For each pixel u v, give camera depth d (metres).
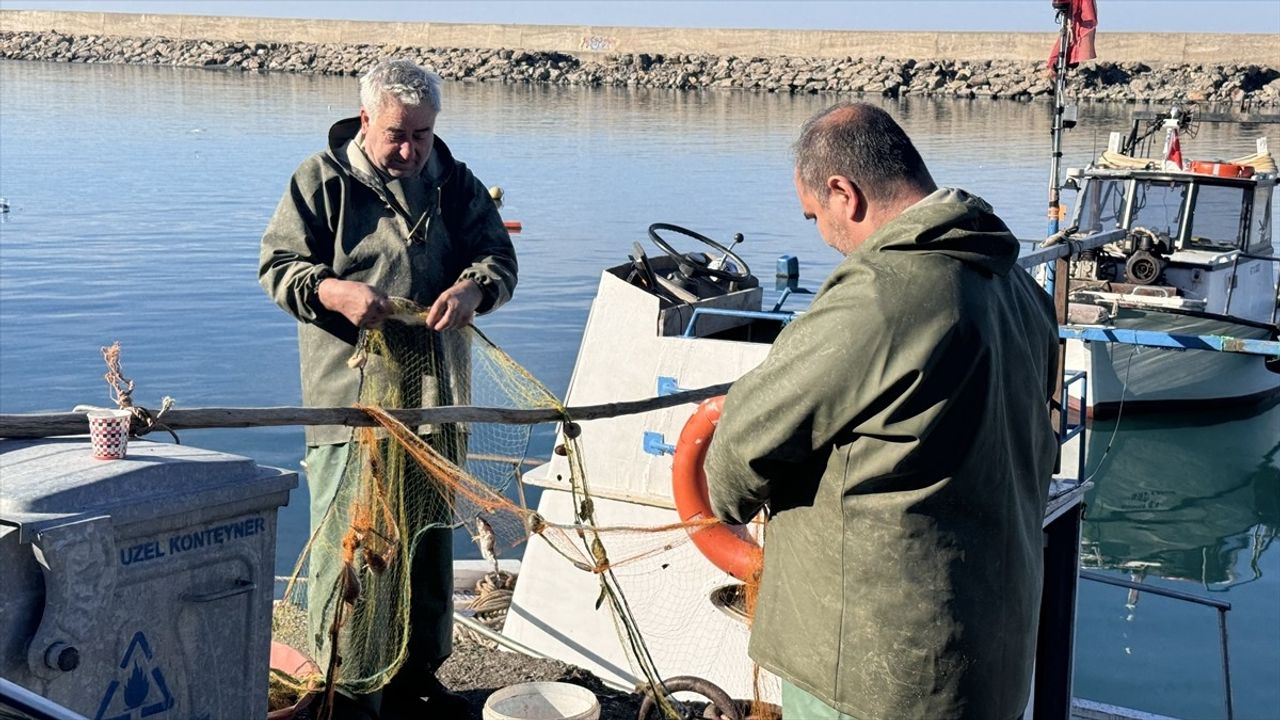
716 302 6.29
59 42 77.62
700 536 4.10
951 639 2.65
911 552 2.63
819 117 2.86
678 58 65.19
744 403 2.71
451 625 4.38
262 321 15.92
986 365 2.59
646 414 5.43
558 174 29.89
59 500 2.52
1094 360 15.03
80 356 14.22
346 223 4.00
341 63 69.94
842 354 2.57
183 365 13.95
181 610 2.78
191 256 20.06
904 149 2.79
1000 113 47.41
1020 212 23.28
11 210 24.14
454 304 3.84
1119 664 8.55
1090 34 10.06
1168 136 15.58
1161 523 12.28
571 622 5.50
